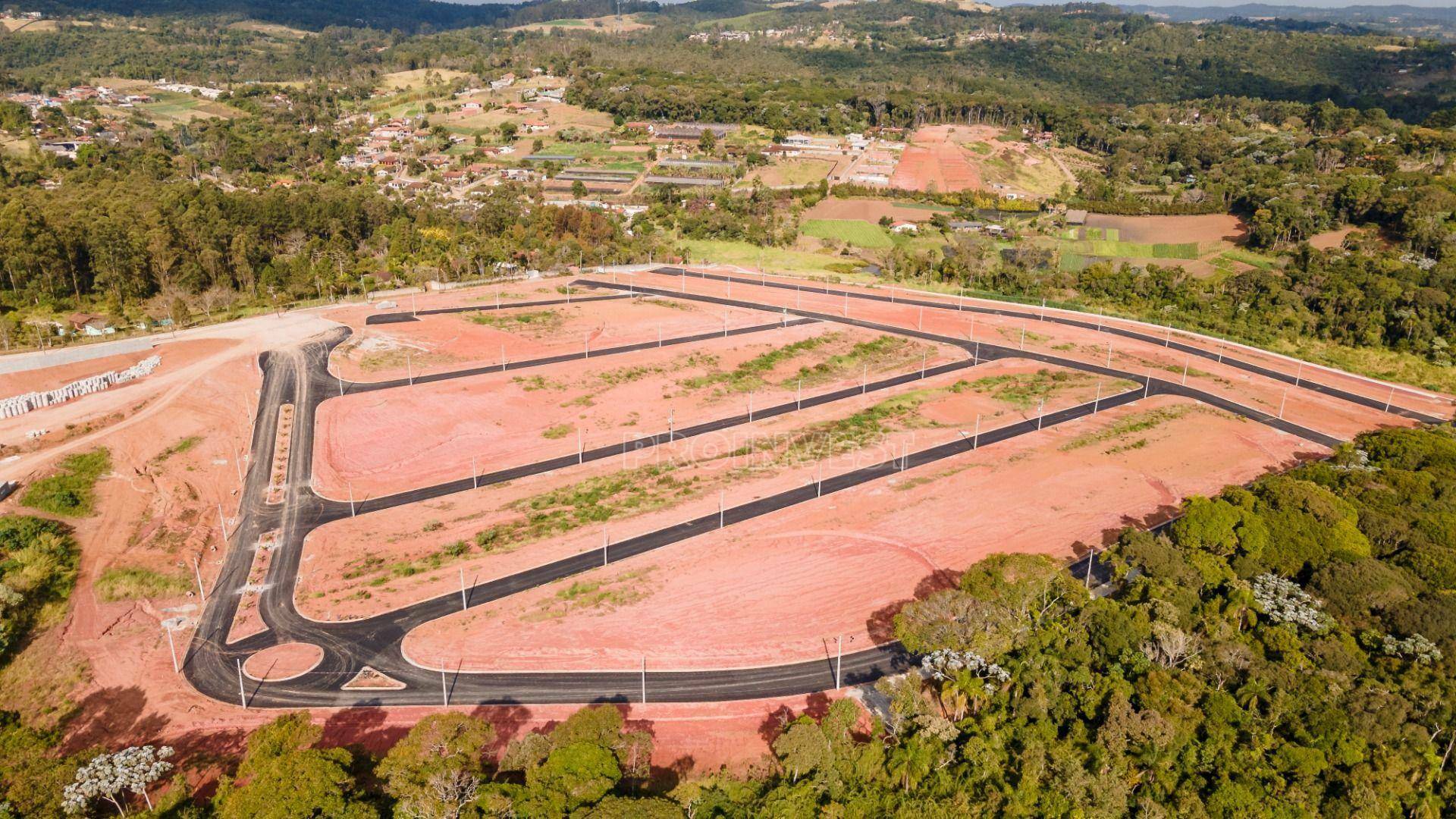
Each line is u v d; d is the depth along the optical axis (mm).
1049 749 65812
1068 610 81562
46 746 64812
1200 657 75125
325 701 76062
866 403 142875
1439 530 94938
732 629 86062
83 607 87375
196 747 70562
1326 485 109062
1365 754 65750
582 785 59875
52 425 119500
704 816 59656
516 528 103812
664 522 105625
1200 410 141750
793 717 74812
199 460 115812
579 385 144000
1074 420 136875
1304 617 81250
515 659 81500
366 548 99125
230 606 89000
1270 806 60688
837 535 103500
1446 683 73188
